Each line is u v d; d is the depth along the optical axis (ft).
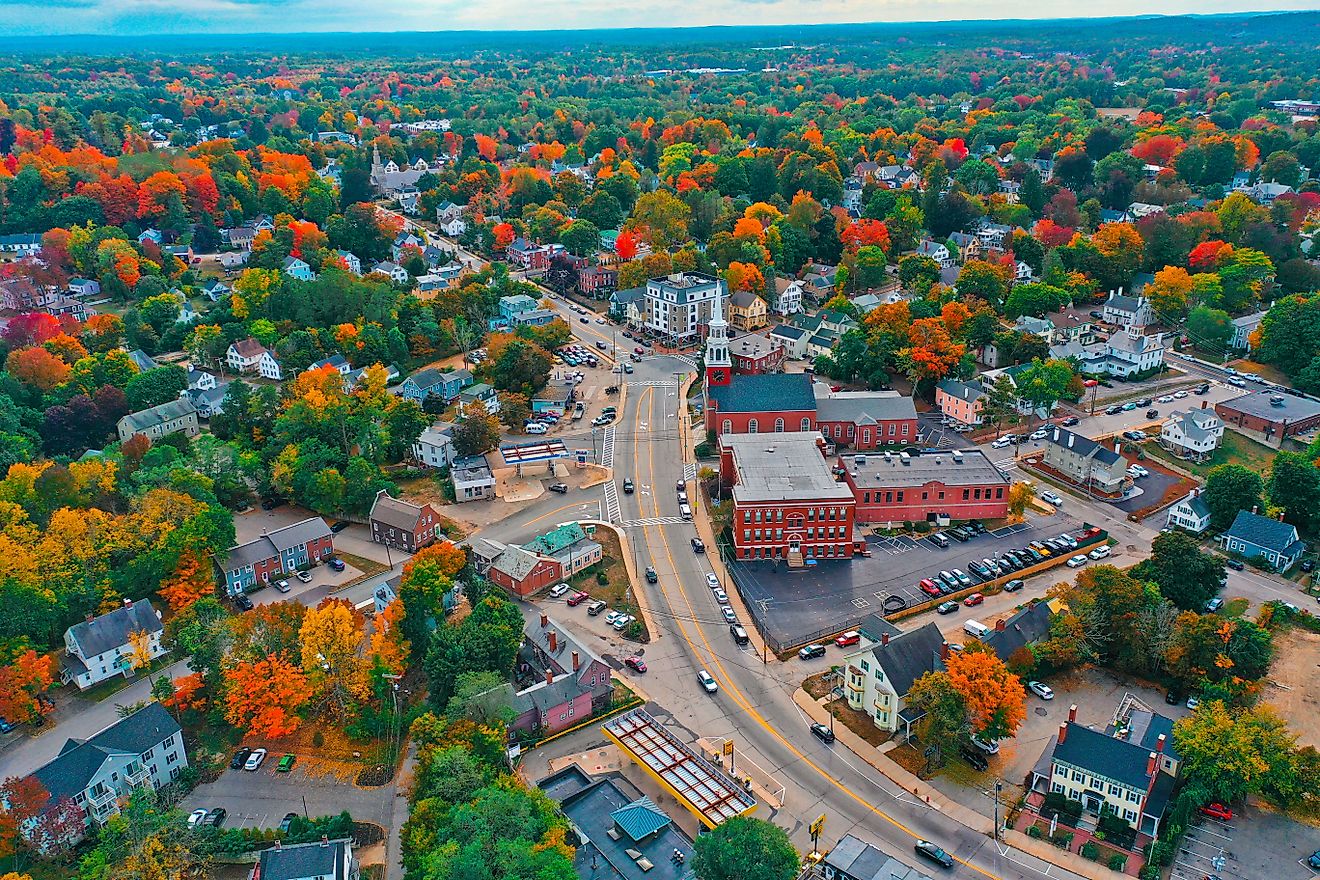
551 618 488.85
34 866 355.36
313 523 542.57
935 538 548.31
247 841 353.31
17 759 405.80
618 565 533.14
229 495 600.80
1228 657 421.18
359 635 425.28
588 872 327.47
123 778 376.07
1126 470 618.03
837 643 463.83
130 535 498.69
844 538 532.73
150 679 454.81
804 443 596.29
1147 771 349.20
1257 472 605.31
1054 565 521.65
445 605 488.44
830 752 399.03
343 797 384.06
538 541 529.04
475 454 646.74
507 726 390.63
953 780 382.63
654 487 617.21
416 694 434.71
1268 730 372.99
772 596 501.56
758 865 307.99
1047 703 424.46
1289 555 517.96
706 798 362.53
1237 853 347.15
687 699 431.02
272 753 407.44
